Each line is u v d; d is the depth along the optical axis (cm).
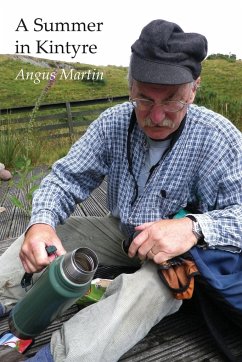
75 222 178
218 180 142
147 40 127
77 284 109
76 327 121
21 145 529
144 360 139
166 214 150
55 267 111
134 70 129
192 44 127
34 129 639
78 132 726
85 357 115
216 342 134
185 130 142
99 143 157
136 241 129
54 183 159
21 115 711
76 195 162
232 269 135
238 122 607
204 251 132
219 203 145
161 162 144
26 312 117
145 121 136
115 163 157
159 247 126
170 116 133
